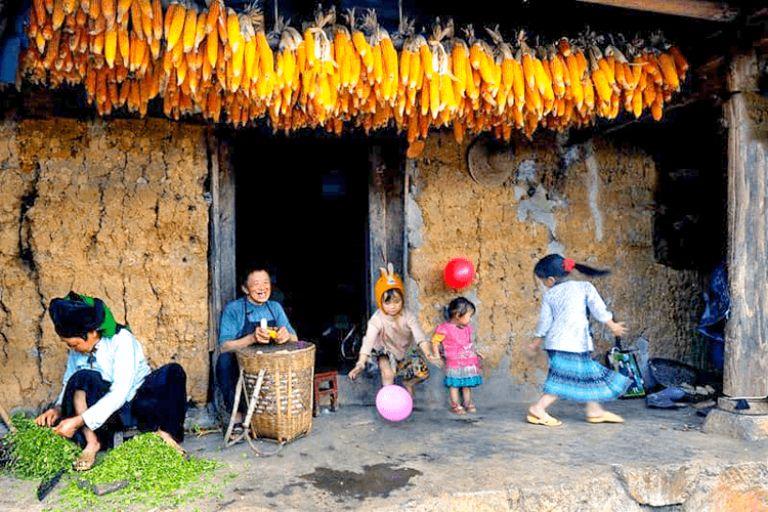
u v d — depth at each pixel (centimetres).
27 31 296
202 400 458
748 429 403
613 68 391
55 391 427
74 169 432
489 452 385
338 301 798
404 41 363
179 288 453
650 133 555
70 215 432
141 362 381
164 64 310
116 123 439
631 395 525
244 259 819
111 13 283
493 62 369
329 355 618
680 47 426
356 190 736
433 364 500
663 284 560
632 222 553
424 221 504
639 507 352
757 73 411
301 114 390
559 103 392
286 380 396
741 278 415
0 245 418
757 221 413
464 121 429
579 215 539
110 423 370
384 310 470
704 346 568
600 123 512
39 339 425
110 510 301
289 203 824
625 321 549
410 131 414
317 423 446
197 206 456
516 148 522
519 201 525
